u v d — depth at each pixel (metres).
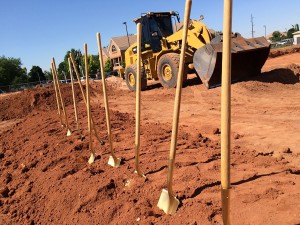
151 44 15.62
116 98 15.32
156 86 16.88
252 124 7.26
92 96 16.81
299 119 7.30
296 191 3.46
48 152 6.37
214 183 3.83
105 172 4.77
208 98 11.20
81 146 6.32
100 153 5.73
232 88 11.17
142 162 4.88
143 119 9.44
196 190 3.71
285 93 10.45
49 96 16.23
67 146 6.46
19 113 15.14
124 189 4.18
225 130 2.32
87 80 5.42
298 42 52.47
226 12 2.20
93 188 4.27
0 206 4.70
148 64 15.79
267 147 5.55
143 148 5.65
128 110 11.60
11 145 8.05
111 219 3.66
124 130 7.38
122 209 3.75
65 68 49.62
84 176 4.69
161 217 3.37
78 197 4.24
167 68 14.25
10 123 13.55
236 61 11.98
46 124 9.47
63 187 4.61
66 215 4.02
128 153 5.47
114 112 10.30
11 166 6.29
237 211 3.17
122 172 4.61
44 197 4.61
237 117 8.21
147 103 12.58
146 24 15.59
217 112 9.20
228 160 2.36
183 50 3.07
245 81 11.66
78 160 5.56
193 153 5.12
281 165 4.39
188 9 2.98
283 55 27.16
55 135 7.77
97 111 10.68
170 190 3.46
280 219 2.94
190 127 7.51
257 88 10.96
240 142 6.02
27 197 4.75
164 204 3.51
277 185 3.66
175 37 14.17
